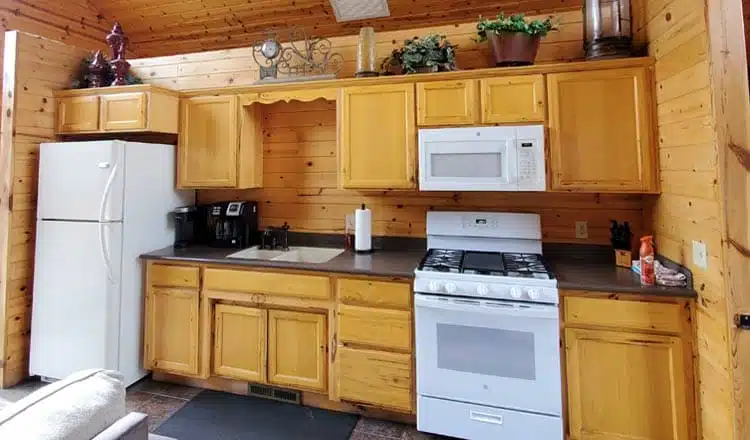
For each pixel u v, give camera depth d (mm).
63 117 2883
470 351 2045
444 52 2457
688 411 1794
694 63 1676
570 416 1934
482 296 2002
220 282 2506
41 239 2650
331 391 2318
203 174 2867
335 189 2963
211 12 3439
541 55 2533
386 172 2480
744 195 1493
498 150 2242
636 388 1862
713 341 1621
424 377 2115
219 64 3189
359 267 2287
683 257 1865
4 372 2625
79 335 2553
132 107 2740
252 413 2377
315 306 2346
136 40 3854
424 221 2785
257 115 3021
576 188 2189
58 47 2891
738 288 1485
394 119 2463
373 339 2229
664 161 2029
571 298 1930
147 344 2664
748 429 1462
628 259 2240
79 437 854
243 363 2486
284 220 3066
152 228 2811
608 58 2148
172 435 2164
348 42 2898
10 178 2643
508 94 2264
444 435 2102
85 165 2568
